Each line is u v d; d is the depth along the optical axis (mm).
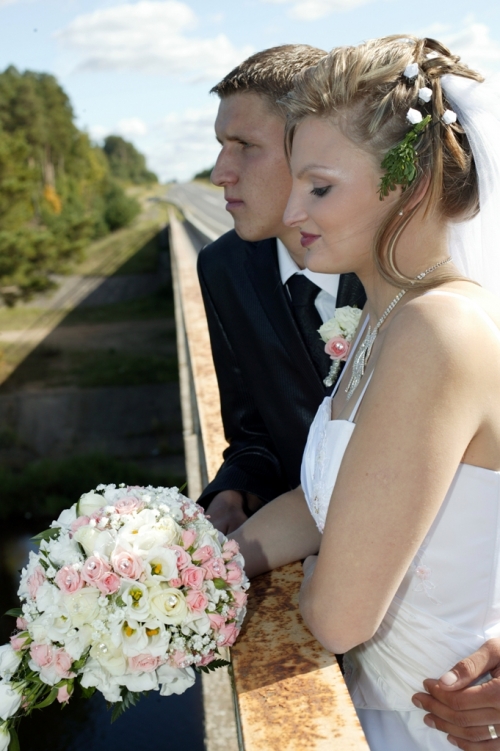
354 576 1117
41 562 1282
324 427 1466
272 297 2080
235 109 1885
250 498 2107
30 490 19547
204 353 4152
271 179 1898
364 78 1182
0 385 28797
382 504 1082
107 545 1255
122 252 57344
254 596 1521
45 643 1225
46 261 34312
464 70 1253
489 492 1181
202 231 26734
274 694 1186
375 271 1303
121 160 168000
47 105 77625
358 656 1486
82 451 22781
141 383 28188
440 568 1250
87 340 34750
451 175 1196
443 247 1227
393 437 1074
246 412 2334
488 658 1269
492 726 1239
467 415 1079
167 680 1250
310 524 1660
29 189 32438
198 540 1323
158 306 41531
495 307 1146
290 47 1914
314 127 1227
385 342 1126
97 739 9055
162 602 1206
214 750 4391
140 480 20109
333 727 1102
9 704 1245
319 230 1279
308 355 2062
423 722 1370
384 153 1192
